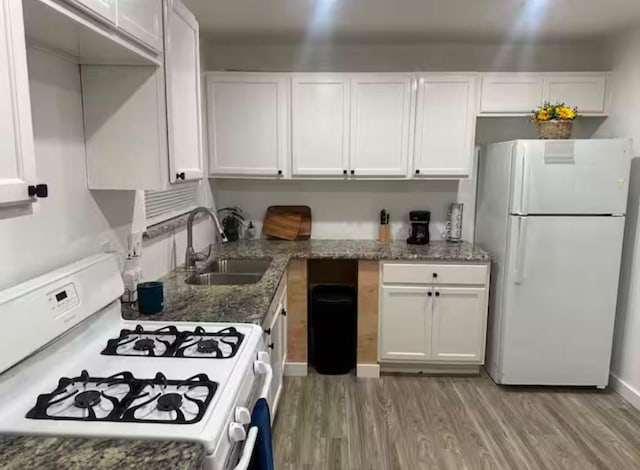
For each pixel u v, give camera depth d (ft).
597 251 9.21
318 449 7.68
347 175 10.69
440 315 10.12
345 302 10.21
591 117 10.82
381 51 11.19
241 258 9.84
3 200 2.69
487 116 10.65
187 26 6.23
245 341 4.89
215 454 3.10
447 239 11.74
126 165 5.31
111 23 3.98
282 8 8.48
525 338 9.58
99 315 4.88
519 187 9.10
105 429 3.18
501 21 9.20
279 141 10.61
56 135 4.74
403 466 7.25
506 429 8.30
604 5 8.22
